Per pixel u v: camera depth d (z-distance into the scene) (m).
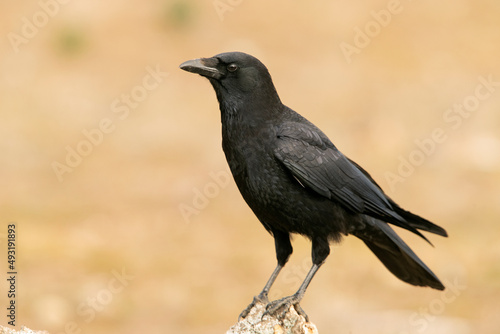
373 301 12.51
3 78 20.41
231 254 14.09
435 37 22.66
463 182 16.48
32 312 11.96
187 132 18.70
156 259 13.86
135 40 21.94
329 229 7.92
